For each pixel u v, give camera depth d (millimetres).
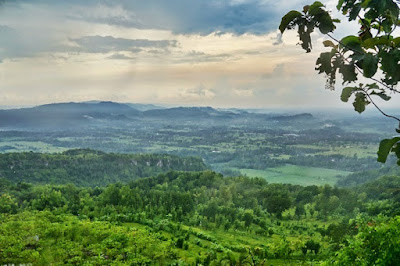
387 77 4207
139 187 191250
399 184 135750
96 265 55875
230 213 126250
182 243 74500
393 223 10461
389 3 3832
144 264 57562
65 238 68875
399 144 4246
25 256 55938
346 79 4164
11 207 133375
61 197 136250
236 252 73312
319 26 4125
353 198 139875
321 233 92125
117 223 94812
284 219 133750
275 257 64500
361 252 11281
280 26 4309
